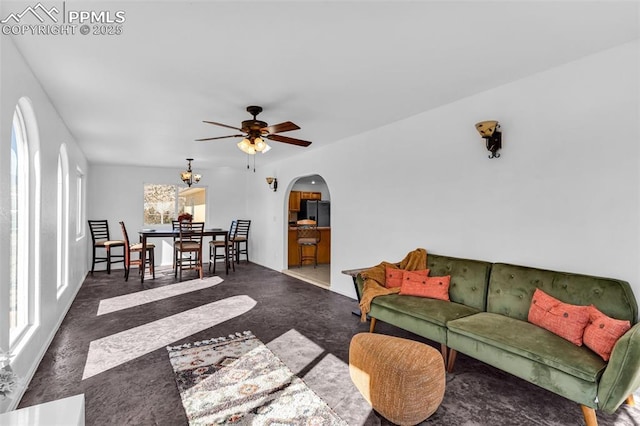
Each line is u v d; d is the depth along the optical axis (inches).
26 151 107.6
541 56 96.5
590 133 96.3
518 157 113.3
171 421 77.0
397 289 132.6
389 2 70.4
